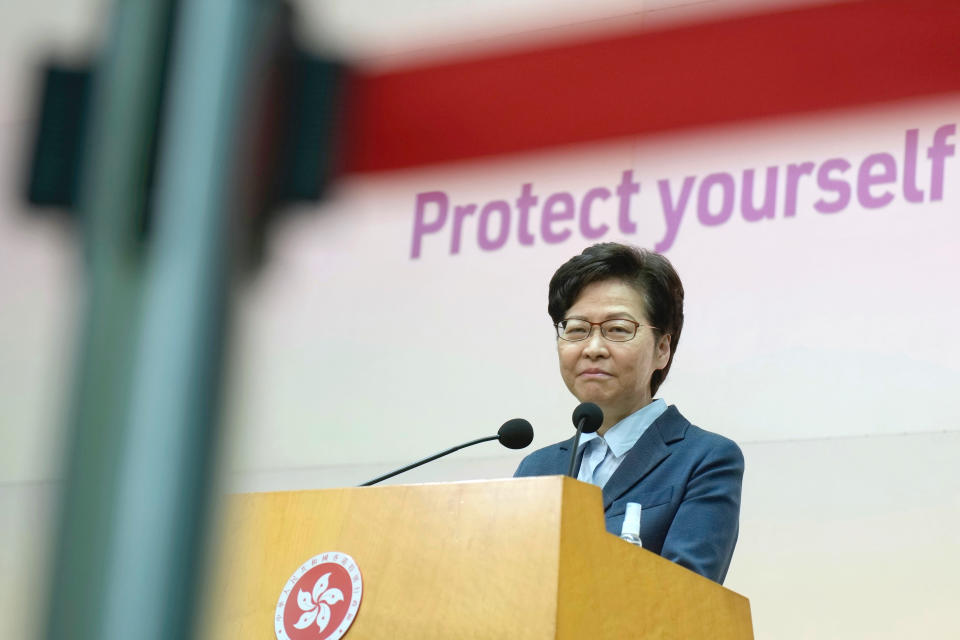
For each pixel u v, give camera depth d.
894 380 8.03
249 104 1.77
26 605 1.66
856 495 7.90
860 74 7.95
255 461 9.69
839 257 8.34
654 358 5.45
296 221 1.79
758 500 8.12
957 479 7.70
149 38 1.77
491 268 9.41
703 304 8.62
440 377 9.41
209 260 1.73
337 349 9.77
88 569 1.63
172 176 1.74
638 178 8.95
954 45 7.84
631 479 4.95
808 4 7.85
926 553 7.60
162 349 1.70
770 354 8.39
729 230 8.62
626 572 3.63
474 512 3.60
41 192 1.74
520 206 9.35
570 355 5.36
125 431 1.67
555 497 3.50
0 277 11.21
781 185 8.54
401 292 9.68
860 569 7.72
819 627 7.69
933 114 8.13
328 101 1.80
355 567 3.70
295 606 3.75
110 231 1.72
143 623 1.62
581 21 9.66
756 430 8.28
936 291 8.06
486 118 5.22
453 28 10.13
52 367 10.84
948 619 7.41
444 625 3.50
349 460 9.48
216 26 1.77
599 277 5.44
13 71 11.47
